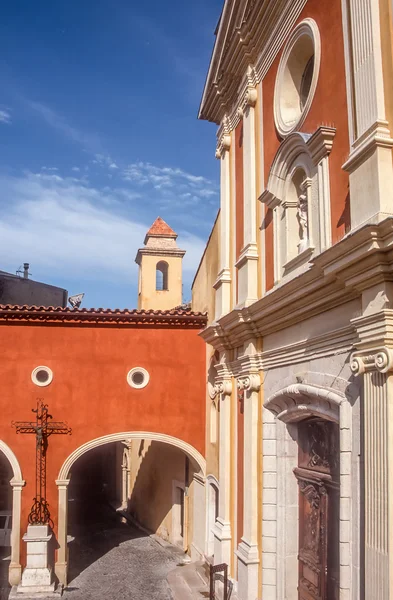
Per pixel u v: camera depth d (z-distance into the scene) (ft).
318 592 28.76
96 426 49.26
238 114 40.75
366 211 21.74
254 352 35.45
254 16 35.68
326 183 26.02
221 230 44.11
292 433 32.24
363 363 21.34
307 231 28.91
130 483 79.25
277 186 32.12
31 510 46.98
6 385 48.44
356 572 22.13
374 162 21.35
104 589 46.06
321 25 27.71
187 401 51.03
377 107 21.63
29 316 49.19
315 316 27.48
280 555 31.68
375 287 21.12
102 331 50.67
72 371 49.60
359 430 22.58
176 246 85.46
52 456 48.16
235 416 39.78
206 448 50.06
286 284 27.76
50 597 44.04
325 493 28.40
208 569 44.14
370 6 22.43
